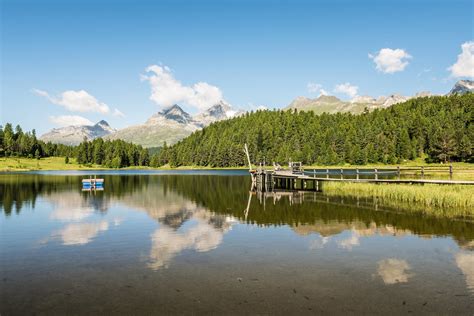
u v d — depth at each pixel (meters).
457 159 138.75
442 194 31.20
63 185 62.56
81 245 18.45
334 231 21.22
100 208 32.53
